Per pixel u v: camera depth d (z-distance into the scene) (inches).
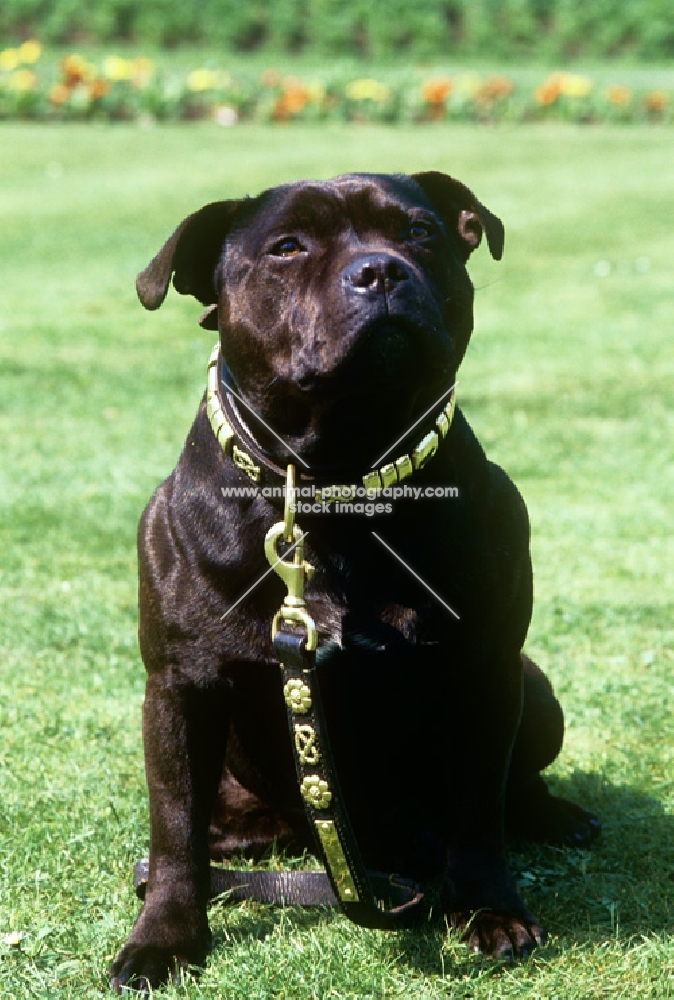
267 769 174.1
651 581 313.4
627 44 1913.1
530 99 1401.3
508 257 767.1
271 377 156.8
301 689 152.8
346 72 1406.3
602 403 476.1
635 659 268.4
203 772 165.6
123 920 172.4
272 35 1923.0
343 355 147.6
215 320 173.2
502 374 524.4
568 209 896.9
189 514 164.7
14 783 212.2
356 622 159.0
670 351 563.2
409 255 159.2
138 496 377.1
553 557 328.8
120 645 274.1
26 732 231.5
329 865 156.2
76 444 429.1
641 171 1039.0
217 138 1214.3
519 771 194.9
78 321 621.3
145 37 1911.9
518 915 169.5
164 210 886.4
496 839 172.7
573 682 254.2
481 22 1918.1
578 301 665.6
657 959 162.9
